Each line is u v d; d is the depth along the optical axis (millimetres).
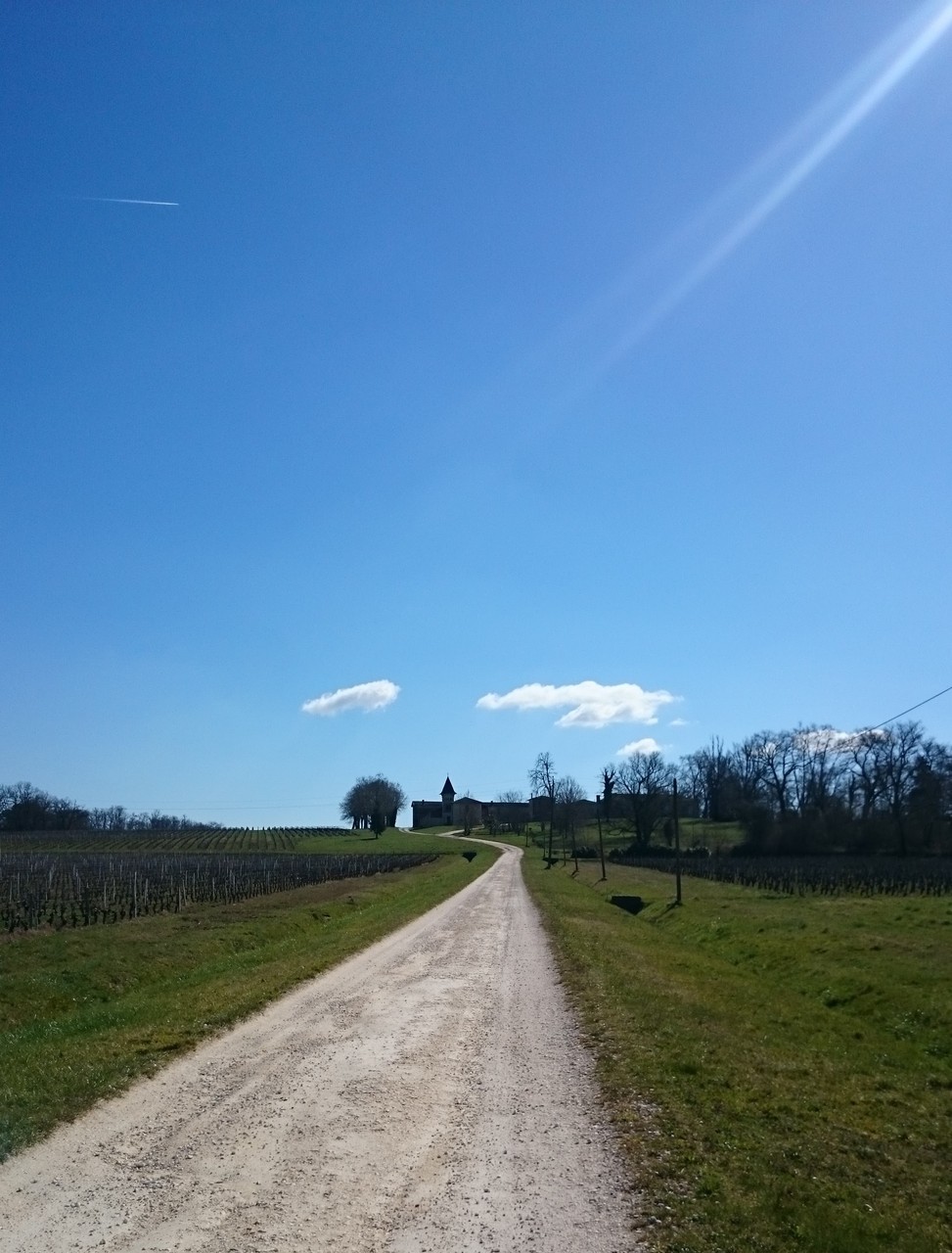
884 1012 21750
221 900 46688
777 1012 20516
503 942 27438
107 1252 6312
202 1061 11945
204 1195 7371
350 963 22172
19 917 33812
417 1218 7047
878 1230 7258
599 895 58156
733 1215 7176
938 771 88500
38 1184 7543
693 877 73125
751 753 113812
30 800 140500
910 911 36875
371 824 164125
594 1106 10258
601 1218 7113
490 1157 8469
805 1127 10164
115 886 47625
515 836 148625
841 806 96000
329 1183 7734
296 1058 12203
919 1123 11609
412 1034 14023
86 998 22016
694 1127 9469
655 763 123375
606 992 18078
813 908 40781
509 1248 6539
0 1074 11055
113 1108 9734
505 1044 13508
